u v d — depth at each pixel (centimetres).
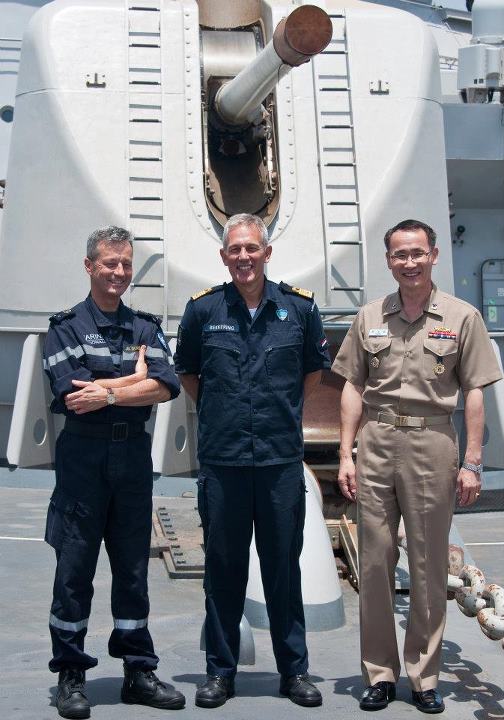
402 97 870
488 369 413
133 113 836
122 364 404
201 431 420
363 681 424
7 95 1174
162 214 815
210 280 803
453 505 418
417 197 857
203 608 535
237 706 406
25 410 816
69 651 396
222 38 895
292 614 419
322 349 427
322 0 890
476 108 1084
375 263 835
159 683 405
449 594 460
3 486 816
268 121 855
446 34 1322
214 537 415
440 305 418
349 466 427
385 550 416
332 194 836
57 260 826
